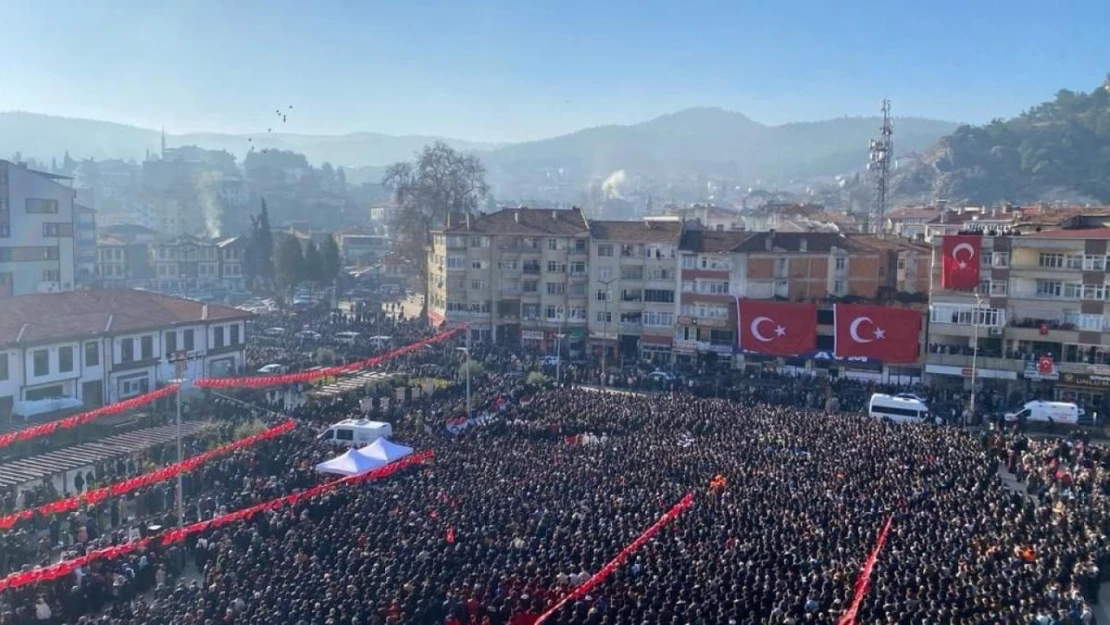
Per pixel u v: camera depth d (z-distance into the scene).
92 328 71.94
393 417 64.94
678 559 37.28
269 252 165.50
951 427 67.75
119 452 55.16
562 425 62.78
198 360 80.69
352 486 47.44
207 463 51.50
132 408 67.38
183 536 41.56
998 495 48.09
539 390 76.62
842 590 34.62
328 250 150.25
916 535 41.25
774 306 94.00
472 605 33.28
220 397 70.62
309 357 90.12
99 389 72.62
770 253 97.75
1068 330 82.25
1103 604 39.84
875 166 151.50
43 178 107.31
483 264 112.62
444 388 75.38
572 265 108.31
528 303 110.94
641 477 49.09
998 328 84.56
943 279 86.06
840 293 98.12
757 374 93.75
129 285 167.88
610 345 106.44
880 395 74.56
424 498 44.50
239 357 85.50
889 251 99.12
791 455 55.50
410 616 32.59
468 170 140.12
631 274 104.94
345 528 40.50
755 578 35.28
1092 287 81.31
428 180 138.38
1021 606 34.28
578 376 88.25
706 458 53.72
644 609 32.50
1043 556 39.62
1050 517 45.69
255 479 49.06
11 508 45.41
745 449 56.78
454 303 114.19
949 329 86.38
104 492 45.56
